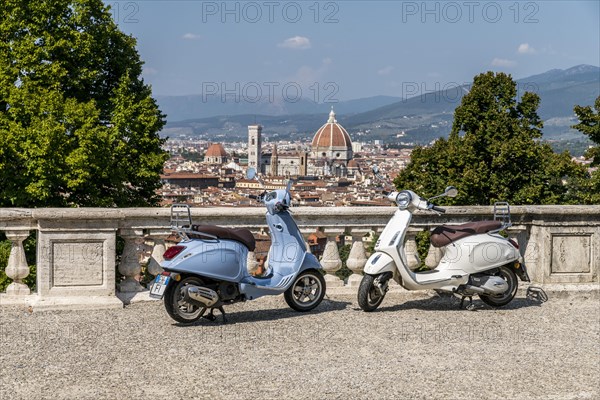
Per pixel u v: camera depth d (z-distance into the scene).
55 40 29.97
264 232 8.91
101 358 6.23
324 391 5.49
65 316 7.69
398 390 5.55
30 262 22.45
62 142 27.42
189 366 6.05
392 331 7.35
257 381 5.69
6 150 27.22
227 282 7.51
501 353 6.65
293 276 7.91
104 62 31.86
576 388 5.70
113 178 29.08
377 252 8.20
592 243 9.51
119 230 8.43
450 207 9.37
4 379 5.63
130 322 7.51
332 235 9.20
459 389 5.61
